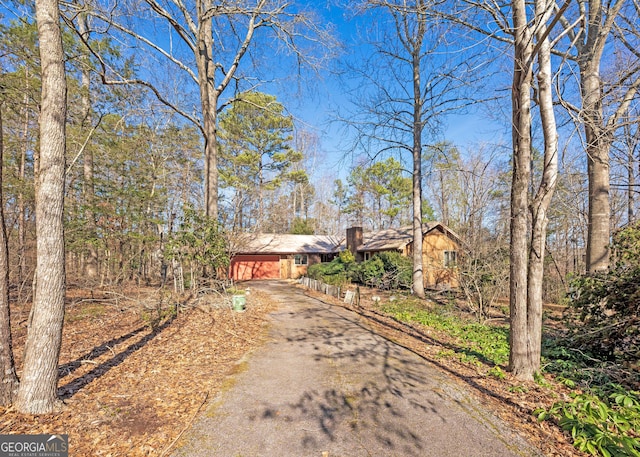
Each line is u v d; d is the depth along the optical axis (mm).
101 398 3953
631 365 4832
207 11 11406
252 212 30422
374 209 37000
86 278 12180
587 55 6902
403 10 6773
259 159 27328
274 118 25125
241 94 15375
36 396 3447
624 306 5359
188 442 3135
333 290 14742
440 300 13219
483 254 10109
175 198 19219
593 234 7355
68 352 5656
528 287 4941
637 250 6051
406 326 8734
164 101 10750
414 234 13914
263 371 5105
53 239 3607
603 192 7246
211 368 5168
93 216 12422
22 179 10883
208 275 11156
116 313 9219
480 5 5668
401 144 14578
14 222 11172
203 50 12289
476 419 3645
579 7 7262
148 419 3533
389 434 3330
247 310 10359
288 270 27094
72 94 11047
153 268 18469
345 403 4027
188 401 3996
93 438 3133
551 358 5789
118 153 13938
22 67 9242
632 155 7160
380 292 15812
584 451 3018
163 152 17688
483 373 5121
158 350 5906
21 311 8953
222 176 24094
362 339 7230
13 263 10117
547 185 4883
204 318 8656
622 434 3223
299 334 7664
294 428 3426
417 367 5391
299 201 41688
